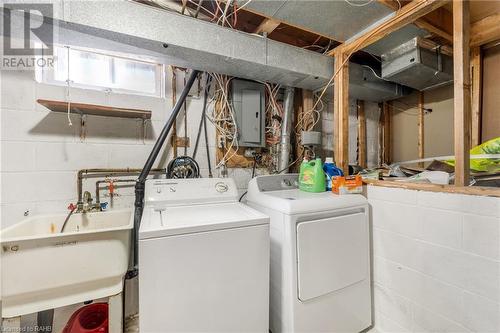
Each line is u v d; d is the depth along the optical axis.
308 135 2.28
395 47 2.05
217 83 2.14
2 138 1.54
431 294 1.37
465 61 1.26
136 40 1.42
